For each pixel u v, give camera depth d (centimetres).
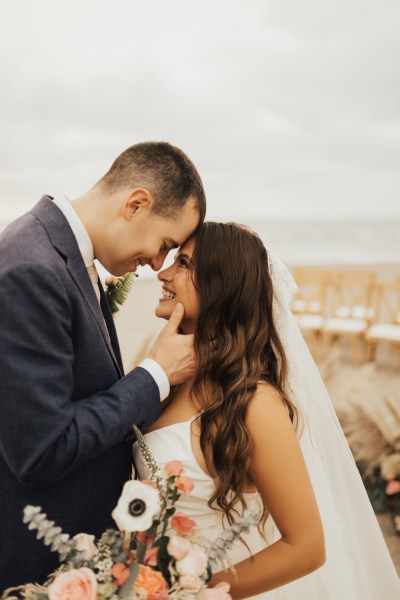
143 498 121
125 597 117
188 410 173
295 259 2314
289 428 160
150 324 773
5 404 138
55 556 159
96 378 161
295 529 154
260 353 174
